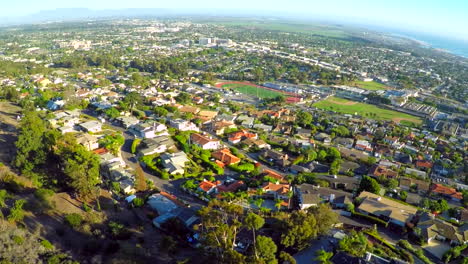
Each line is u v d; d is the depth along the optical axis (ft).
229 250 240.94
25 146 395.14
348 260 261.03
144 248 279.49
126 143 547.08
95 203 361.51
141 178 414.82
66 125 582.76
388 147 605.31
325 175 466.70
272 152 537.24
